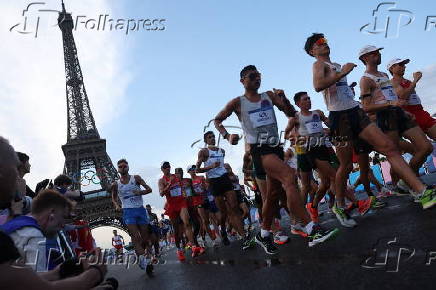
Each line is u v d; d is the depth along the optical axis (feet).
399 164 17.39
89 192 187.11
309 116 24.73
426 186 16.66
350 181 62.18
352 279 10.98
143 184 30.07
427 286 8.89
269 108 18.67
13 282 5.18
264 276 14.78
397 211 21.70
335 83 19.22
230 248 30.94
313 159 24.54
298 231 26.32
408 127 21.56
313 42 19.13
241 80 18.78
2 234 5.32
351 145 20.06
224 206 34.14
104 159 213.46
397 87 25.13
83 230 20.77
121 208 30.42
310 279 12.23
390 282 9.87
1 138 5.91
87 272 6.61
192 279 19.36
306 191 27.25
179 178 34.37
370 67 22.04
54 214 9.82
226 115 18.84
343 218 20.63
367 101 21.44
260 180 20.22
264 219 19.75
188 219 33.27
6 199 5.87
